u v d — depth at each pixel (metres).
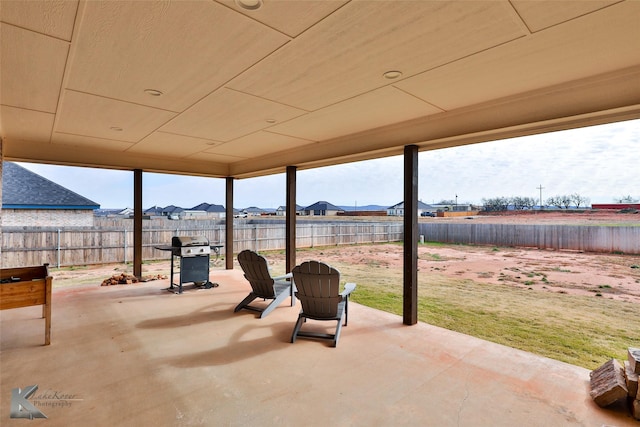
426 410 2.27
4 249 8.23
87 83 2.87
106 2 1.73
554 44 2.17
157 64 2.50
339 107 3.53
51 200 12.05
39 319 4.12
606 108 2.62
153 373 2.76
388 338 3.60
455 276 8.27
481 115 3.38
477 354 3.19
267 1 1.73
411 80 2.80
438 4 1.75
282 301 5.11
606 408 2.32
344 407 2.30
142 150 6.00
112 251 9.64
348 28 2.00
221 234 11.97
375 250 13.76
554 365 2.98
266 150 6.00
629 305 5.66
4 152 5.00
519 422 2.15
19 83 2.85
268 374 2.77
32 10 1.80
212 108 3.57
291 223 6.11
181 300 5.11
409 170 4.06
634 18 1.86
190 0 1.72
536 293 6.52
